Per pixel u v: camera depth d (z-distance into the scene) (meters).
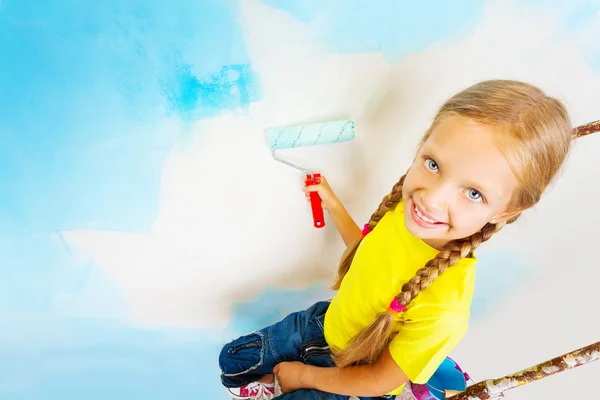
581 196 0.94
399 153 0.83
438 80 0.74
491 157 0.52
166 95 0.72
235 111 0.74
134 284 0.98
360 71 0.72
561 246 1.03
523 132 0.51
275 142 0.75
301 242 0.97
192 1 0.63
